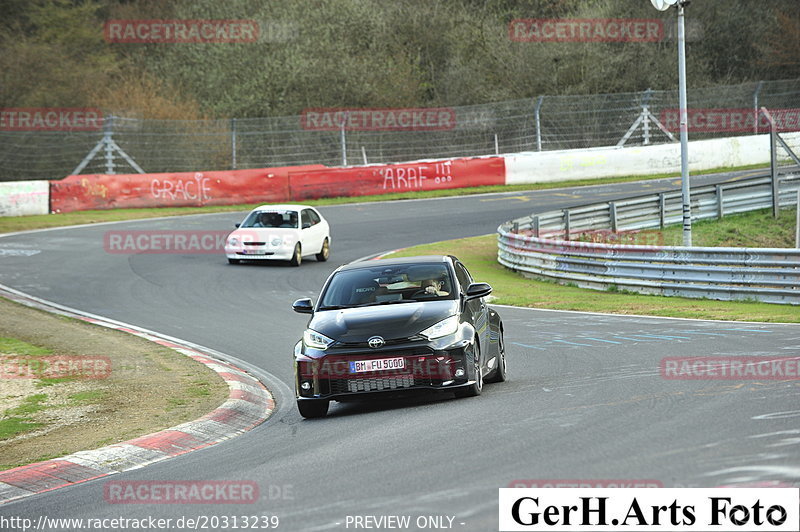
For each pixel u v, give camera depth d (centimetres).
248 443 2736
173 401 3519
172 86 15975
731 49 18638
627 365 3503
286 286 6981
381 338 2989
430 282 3291
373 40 17600
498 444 2250
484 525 1628
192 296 6631
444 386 2977
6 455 2839
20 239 9212
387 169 12644
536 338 4578
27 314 5894
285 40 16662
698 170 13950
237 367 4372
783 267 5800
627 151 13725
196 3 18350
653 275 6469
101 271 7675
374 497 1862
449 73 18250
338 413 3183
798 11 18800
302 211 8275
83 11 17412
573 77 17275
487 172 13125
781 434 2117
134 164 12506
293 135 14325
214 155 13662
